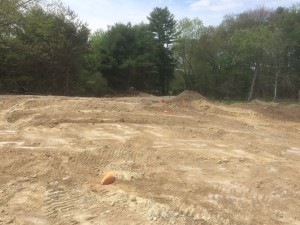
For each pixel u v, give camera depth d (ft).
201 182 22.45
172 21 179.63
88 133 34.17
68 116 40.32
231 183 22.54
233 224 17.08
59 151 27.12
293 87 140.05
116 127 37.09
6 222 16.24
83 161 25.29
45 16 99.25
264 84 143.43
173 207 18.43
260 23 164.35
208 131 37.19
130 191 20.42
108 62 147.74
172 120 41.39
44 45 100.58
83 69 128.06
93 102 48.80
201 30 171.83
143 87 169.58
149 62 160.45
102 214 17.29
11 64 100.17
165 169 24.63
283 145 33.63
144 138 32.76
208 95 162.71
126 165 24.90
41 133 33.37
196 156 28.04
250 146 32.55
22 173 22.58
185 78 176.86
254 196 20.71
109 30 154.61
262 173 24.80
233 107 55.01
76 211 17.56
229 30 172.55
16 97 53.42
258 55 128.36
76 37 112.06
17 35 94.02
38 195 19.35
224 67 160.04
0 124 37.06
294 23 147.13
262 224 17.38
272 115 52.29
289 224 17.54
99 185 21.18
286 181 23.31
